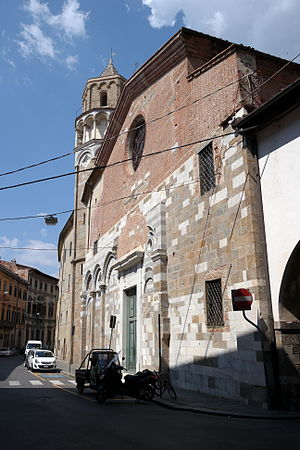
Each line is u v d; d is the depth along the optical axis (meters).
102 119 39.78
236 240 13.21
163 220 18.70
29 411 10.95
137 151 24.55
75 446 6.89
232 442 7.30
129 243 23.12
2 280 67.69
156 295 17.92
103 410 11.46
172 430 8.46
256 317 11.77
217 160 14.94
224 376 13.23
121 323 22.97
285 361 11.21
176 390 15.26
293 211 11.62
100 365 14.41
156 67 21.05
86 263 32.78
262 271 12.09
